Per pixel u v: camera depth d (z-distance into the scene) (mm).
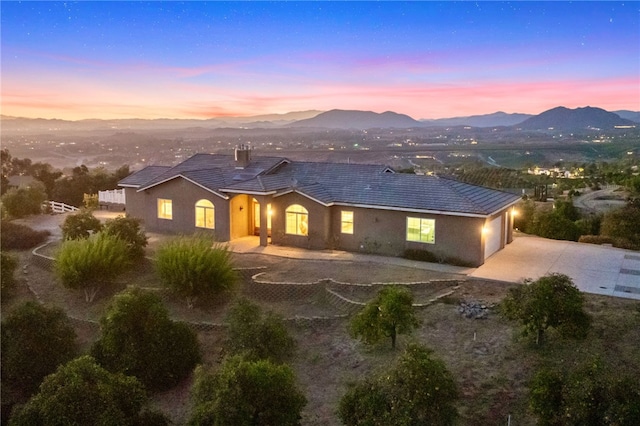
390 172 28172
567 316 13758
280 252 24969
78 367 11883
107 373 12094
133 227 24047
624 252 24719
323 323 18047
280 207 26312
